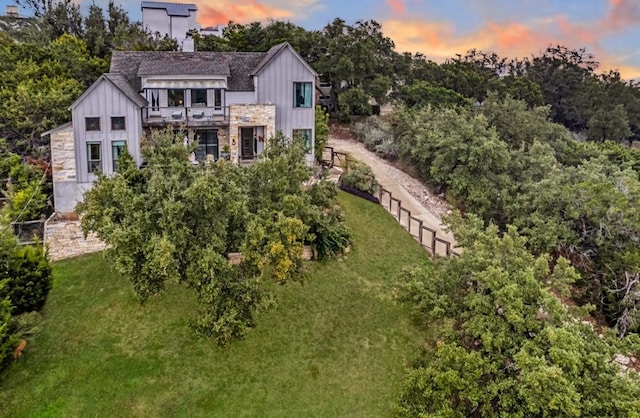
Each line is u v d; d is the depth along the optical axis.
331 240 24.47
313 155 35.06
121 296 21.34
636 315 22.28
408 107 50.78
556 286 17.06
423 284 17.94
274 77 33.31
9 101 31.80
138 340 19.08
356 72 50.22
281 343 19.48
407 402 15.63
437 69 61.78
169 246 14.62
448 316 16.86
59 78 36.34
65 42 44.09
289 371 18.34
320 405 17.19
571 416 12.66
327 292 22.34
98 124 27.39
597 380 13.66
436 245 27.55
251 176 19.72
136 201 16.19
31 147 31.81
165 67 32.06
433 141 36.31
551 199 27.33
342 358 19.11
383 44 54.44
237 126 31.95
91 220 18.00
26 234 25.22
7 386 16.86
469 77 63.41
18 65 37.09
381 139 43.56
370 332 20.41
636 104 73.81
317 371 18.47
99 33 51.31
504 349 15.34
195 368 18.05
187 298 21.12
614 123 67.94
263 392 17.44
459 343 16.17
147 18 63.78
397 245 26.98
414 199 34.28
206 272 15.73
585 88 74.75
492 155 33.22
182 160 19.67
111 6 54.72
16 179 28.34
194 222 16.94
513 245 17.67
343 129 49.91
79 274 23.16
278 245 16.16
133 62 34.09
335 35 51.97
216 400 16.97
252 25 54.16
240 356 18.70
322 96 52.47
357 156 41.81
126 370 17.72
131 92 29.41
